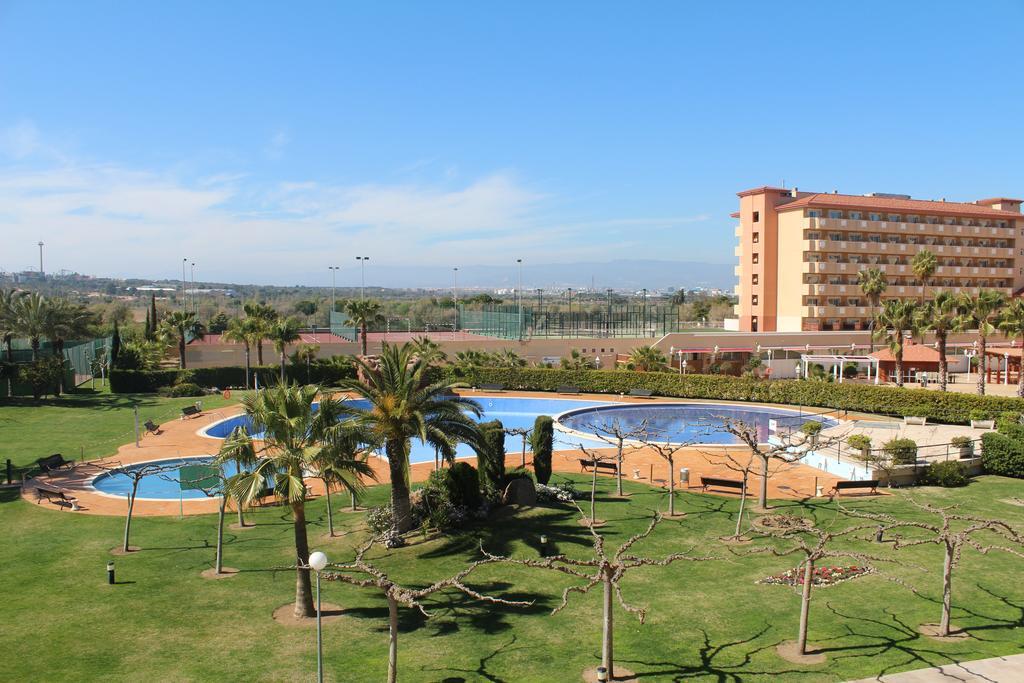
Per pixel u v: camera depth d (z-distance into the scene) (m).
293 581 22.30
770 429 48.31
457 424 26.78
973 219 96.62
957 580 22.48
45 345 70.25
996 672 16.58
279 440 20.75
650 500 31.42
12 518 28.06
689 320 155.25
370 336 101.81
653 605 20.67
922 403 50.28
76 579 22.08
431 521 26.50
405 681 16.27
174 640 18.14
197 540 25.88
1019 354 68.31
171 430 46.31
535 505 29.84
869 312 89.50
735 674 16.64
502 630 19.06
